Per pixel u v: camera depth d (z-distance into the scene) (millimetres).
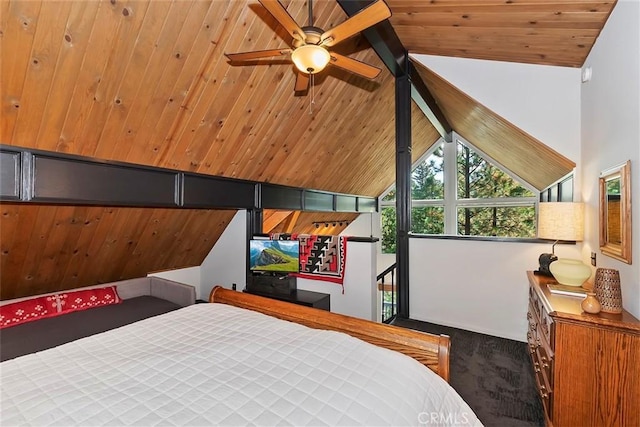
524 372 2734
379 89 4398
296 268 4035
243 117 3219
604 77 2314
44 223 2811
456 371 2762
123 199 2711
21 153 2125
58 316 3188
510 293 3441
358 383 1183
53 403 1086
